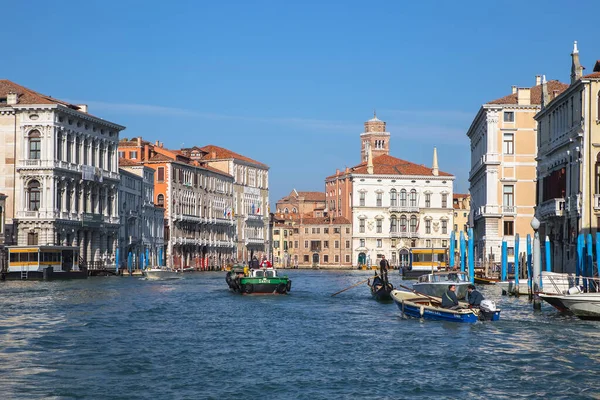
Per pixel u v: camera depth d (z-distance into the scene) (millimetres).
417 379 30391
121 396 27844
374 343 38062
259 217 183000
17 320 46219
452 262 96188
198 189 155250
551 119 70438
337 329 43000
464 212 184000
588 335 39750
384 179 174875
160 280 96812
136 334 40938
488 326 42938
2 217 93250
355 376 30797
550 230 70312
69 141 102188
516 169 94812
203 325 44844
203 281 95312
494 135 94875
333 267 180125
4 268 93000
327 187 191875
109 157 114125
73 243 102562
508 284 63469
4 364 32688
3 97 98562
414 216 175625
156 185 143250
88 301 59094
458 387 29250
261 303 59500
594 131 59719
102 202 111312
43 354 34875
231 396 27875
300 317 49094
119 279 95625
